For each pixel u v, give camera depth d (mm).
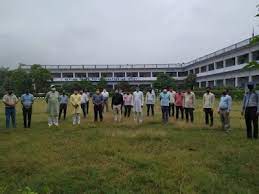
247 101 12188
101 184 7000
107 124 17047
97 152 9914
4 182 7203
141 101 18078
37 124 17719
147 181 7188
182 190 6547
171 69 96562
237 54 57938
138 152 9852
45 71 76750
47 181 7152
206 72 75250
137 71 97375
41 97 71688
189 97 16938
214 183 6949
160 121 18141
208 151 10016
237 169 8078
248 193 6430
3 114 26125
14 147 10922
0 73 98438
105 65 97125
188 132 13945
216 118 20531
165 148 10469
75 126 16266
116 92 18281
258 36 5484
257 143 11289
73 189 6754
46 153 9836
